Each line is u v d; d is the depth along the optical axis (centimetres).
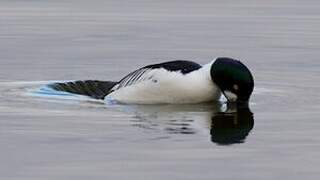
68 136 1280
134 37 2452
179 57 2150
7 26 2638
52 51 2217
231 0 3244
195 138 1270
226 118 1409
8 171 1097
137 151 1192
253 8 3031
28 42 2359
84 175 1081
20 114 1438
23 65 2016
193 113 1445
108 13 2911
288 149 1207
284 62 2052
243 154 1180
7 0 3225
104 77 1881
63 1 3203
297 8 3033
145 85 1522
